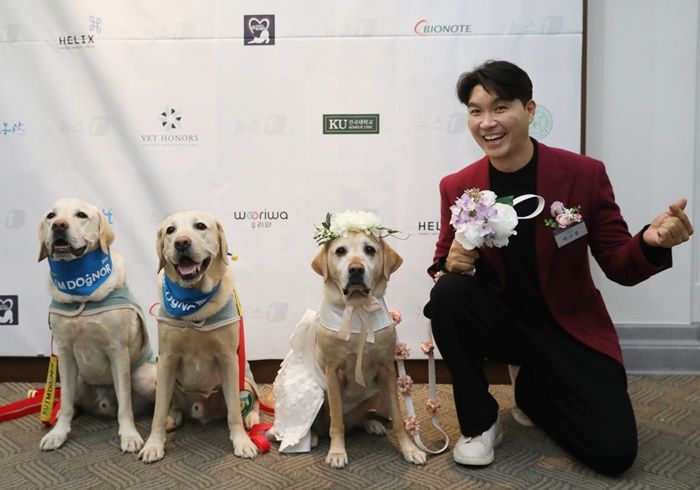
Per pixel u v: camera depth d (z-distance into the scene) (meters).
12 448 2.04
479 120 1.90
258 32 2.64
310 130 2.67
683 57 2.77
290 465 1.91
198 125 2.68
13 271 2.73
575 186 1.93
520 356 2.10
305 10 2.62
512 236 1.95
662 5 2.75
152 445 1.97
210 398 2.25
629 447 1.73
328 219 2.00
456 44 2.62
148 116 2.68
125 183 2.70
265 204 2.70
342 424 1.97
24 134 2.69
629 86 2.79
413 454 1.92
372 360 1.96
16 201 2.71
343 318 1.90
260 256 2.72
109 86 2.67
